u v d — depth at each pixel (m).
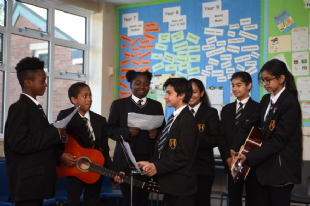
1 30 3.61
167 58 4.38
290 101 1.93
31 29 3.91
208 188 2.49
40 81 1.97
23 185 1.79
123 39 4.64
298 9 3.67
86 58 4.54
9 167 1.84
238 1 3.99
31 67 1.95
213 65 4.11
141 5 4.55
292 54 3.69
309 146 3.54
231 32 4.02
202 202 2.48
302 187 3.10
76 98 2.38
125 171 2.54
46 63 4.09
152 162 2.00
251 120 2.30
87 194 2.30
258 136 2.16
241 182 2.50
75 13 4.39
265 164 1.98
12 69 3.72
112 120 2.74
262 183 1.97
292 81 2.04
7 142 1.86
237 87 2.57
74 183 2.22
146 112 2.74
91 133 2.39
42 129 1.92
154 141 2.61
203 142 2.44
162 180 1.93
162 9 4.43
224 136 2.60
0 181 2.70
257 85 3.87
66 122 1.97
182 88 2.01
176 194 1.89
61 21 4.27
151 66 4.46
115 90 4.66
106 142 2.49
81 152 2.26
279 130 1.92
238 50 3.98
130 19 4.61
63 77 4.26
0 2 3.62
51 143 1.88
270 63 2.03
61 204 2.96
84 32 4.55
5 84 3.66
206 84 4.14
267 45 3.82
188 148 1.89
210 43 4.14
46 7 4.07
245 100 2.59
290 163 1.92
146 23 4.52
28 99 1.92
